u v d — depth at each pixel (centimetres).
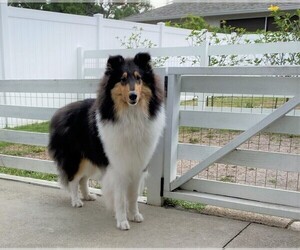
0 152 540
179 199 348
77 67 907
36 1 1872
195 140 584
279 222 314
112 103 288
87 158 337
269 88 305
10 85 444
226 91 324
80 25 899
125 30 1009
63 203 363
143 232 295
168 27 1099
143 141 296
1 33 719
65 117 347
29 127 617
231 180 428
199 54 770
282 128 308
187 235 288
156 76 302
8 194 387
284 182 417
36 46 799
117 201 304
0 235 286
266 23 1733
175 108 343
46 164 434
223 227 304
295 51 668
